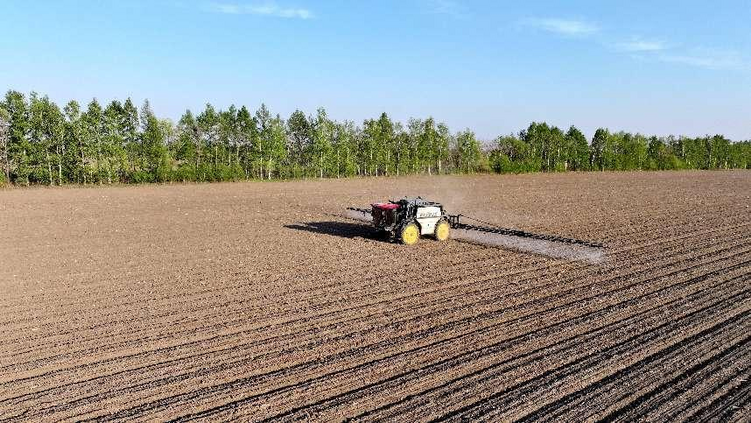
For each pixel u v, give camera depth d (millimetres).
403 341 10375
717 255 17703
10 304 12805
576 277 15086
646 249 18844
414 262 17078
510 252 18469
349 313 12047
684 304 12516
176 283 14617
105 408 7883
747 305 12312
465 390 8336
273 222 25906
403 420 7453
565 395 8164
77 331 10969
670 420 7410
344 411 7727
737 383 8469
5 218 26984
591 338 10469
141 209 30641
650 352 9766
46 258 17844
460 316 11828
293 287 14195
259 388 8477
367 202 34406
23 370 9164
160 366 9297
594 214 28016
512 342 10281
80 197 36844
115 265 16812
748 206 31438
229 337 10625
